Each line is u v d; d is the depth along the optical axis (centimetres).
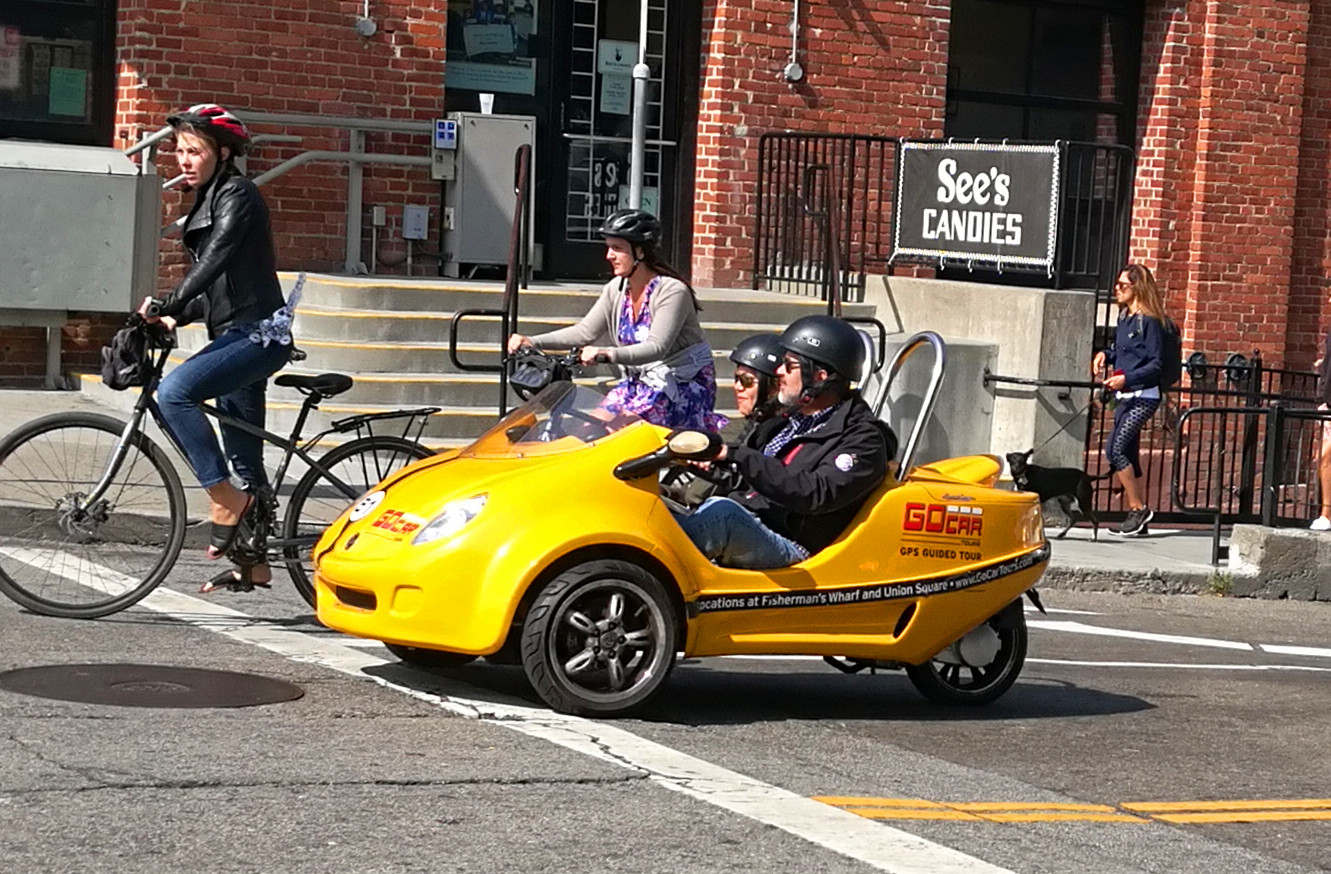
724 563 804
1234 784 763
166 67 1661
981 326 1656
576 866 570
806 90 1961
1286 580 1444
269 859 555
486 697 794
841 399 827
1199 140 2167
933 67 2017
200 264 863
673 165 1958
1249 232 2192
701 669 938
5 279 1482
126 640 851
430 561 753
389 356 1537
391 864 559
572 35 1902
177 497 901
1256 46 2175
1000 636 889
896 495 830
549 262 1908
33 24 1648
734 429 1606
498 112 1875
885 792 695
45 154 1493
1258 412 1506
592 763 693
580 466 773
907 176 1756
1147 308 1576
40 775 621
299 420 918
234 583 908
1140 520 1577
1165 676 1022
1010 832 651
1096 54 2152
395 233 1786
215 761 656
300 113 1722
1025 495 873
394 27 1761
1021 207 1650
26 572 890
